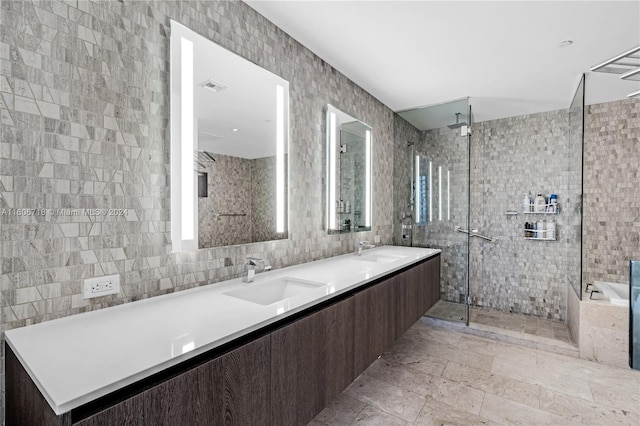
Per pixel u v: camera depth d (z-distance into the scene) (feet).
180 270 4.99
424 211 12.00
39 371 2.57
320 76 8.21
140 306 4.30
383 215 11.80
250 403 3.63
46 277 3.62
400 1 5.93
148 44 4.54
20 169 3.43
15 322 3.42
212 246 5.50
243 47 5.99
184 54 4.95
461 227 11.27
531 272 12.51
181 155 4.92
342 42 7.43
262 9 6.22
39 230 3.57
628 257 10.80
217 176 5.56
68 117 3.77
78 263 3.88
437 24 6.64
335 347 5.19
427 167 11.94
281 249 7.05
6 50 3.34
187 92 5.00
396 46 7.58
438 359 8.80
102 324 3.64
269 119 6.61
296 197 7.47
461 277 11.26
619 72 5.68
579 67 8.58
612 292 9.36
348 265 7.63
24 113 3.45
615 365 8.48
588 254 11.41
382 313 6.84
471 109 12.14
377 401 6.79
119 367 2.64
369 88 10.19
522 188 12.77
